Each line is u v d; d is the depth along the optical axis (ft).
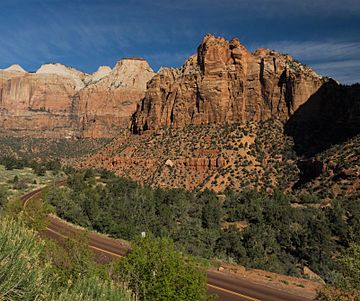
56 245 55.77
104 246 93.50
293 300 62.90
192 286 46.06
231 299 62.08
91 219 138.62
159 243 50.78
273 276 77.97
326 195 224.94
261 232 130.93
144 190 218.79
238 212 168.66
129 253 51.98
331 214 155.43
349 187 222.28
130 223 136.26
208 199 212.84
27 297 26.07
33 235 31.07
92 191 203.92
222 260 105.29
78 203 162.20
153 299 45.75
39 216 96.17
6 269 25.39
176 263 47.44
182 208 172.65
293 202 222.69
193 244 123.03
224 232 137.49
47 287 28.12
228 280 72.49
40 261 37.63
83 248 55.67
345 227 135.33
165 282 45.47
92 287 35.37
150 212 158.61
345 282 50.19
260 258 112.47
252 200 189.78
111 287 36.60
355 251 53.52
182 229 138.51
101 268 51.37
